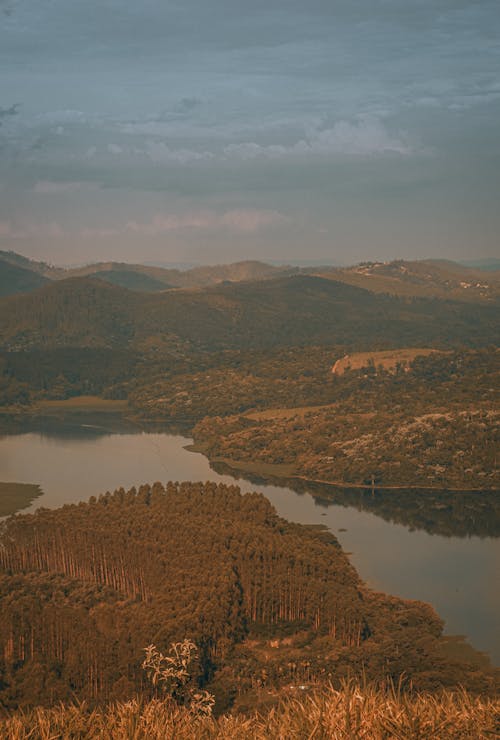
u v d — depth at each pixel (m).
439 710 27.28
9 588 139.25
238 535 156.75
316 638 127.19
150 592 143.12
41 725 27.14
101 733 27.20
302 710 27.72
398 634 126.69
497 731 26.50
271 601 134.25
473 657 122.50
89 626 119.50
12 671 114.50
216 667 113.69
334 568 148.12
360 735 26.25
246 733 27.52
